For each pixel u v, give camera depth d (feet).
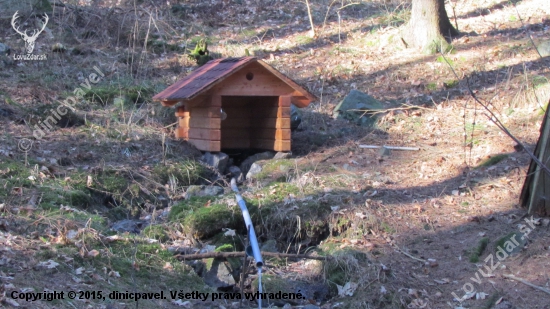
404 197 21.31
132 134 25.96
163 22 41.96
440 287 16.40
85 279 14.26
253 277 16.88
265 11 48.85
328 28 44.21
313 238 19.81
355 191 21.59
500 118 27.84
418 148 25.88
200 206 20.24
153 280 15.33
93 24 39.19
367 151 26.00
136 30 38.60
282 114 25.18
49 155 22.79
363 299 15.84
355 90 31.04
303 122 29.48
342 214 19.86
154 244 17.07
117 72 33.17
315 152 26.14
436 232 19.13
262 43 42.14
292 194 21.11
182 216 19.67
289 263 18.38
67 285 13.70
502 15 43.32
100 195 21.03
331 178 22.74
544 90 28.43
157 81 33.09
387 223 19.57
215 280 16.31
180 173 23.25
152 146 25.14
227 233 18.92
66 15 39.40
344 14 47.42
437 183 22.48
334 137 27.91
